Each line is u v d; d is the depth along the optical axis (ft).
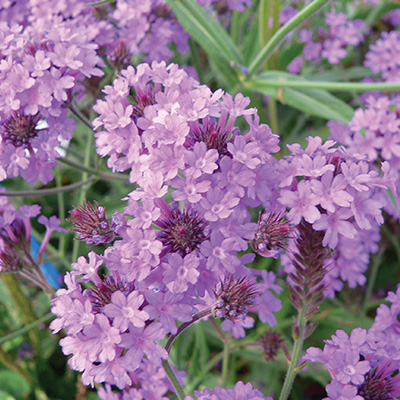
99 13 0.80
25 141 0.66
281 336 0.77
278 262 0.83
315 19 0.95
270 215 0.58
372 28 1.08
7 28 0.69
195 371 0.75
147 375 0.67
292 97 0.80
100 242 0.59
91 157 0.88
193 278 0.54
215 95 0.59
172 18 0.84
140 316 0.53
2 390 0.82
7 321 0.86
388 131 0.74
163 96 0.61
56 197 0.95
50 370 0.83
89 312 0.54
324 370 0.76
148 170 0.57
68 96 0.68
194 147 0.56
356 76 0.94
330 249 0.60
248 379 0.82
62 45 0.66
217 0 0.92
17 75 0.64
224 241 0.55
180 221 0.57
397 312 0.62
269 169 0.58
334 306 0.85
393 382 0.58
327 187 0.57
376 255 0.82
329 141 0.61
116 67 0.77
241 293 0.56
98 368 0.54
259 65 0.80
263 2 0.83
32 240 0.78
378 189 0.64
